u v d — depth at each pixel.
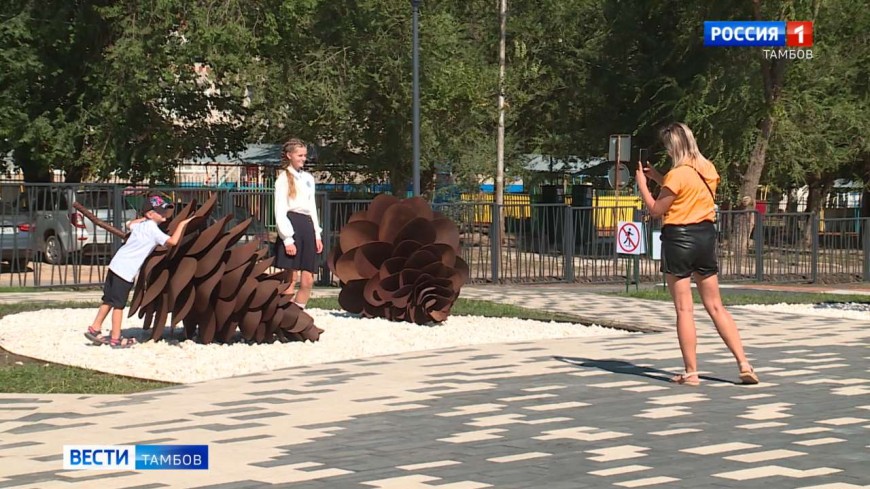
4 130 33.69
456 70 38.53
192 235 12.81
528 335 14.46
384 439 8.15
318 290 20.64
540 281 24.94
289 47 36.66
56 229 21.28
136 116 35.53
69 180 37.09
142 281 12.77
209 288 12.62
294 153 14.35
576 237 25.36
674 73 41.66
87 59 35.09
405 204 15.43
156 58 33.41
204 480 6.98
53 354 12.32
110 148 34.62
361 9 37.06
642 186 10.63
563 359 12.16
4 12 34.09
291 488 6.76
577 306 18.64
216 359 12.05
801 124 38.31
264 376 11.11
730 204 38.66
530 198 45.91
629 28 43.22
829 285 26.48
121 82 33.53
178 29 34.22
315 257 14.55
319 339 13.43
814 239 27.08
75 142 35.41
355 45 37.41
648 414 9.05
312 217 14.46
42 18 33.94
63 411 9.28
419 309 15.20
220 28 33.38
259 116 37.19
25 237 21.44
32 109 34.81
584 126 47.09
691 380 10.48
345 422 8.78
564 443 7.98
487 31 48.69
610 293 21.67
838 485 6.79
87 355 12.24
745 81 37.31
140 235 12.71
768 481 6.88
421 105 38.25
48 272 21.39
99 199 21.45
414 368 11.55
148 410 9.33
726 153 37.47
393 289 15.31
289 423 8.75
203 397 9.94
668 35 42.81
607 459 7.48
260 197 22.03
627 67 44.28
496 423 8.70
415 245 15.30
